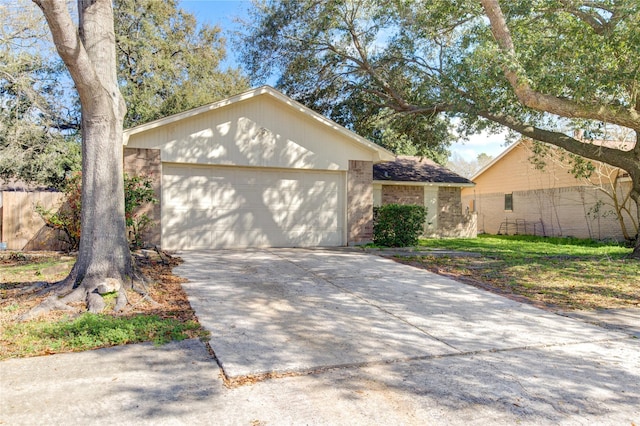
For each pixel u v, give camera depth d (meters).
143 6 19.23
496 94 11.90
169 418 2.89
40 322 4.78
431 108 13.98
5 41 12.66
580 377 3.78
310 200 12.23
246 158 11.23
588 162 14.23
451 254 11.11
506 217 22.67
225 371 3.67
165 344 4.29
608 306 6.45
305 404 3.15
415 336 4.80
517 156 21.72
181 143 10.56
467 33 12.68
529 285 7.77
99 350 4.10
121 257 6.07
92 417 2.88
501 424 2.93
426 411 3.09
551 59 9.29
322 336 4.70
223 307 5.66
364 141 12.43
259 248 11.48
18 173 14.45
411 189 17.92
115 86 6.13
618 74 8.35
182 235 10.83
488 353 4.34
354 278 7.82
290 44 16.28
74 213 10.40
